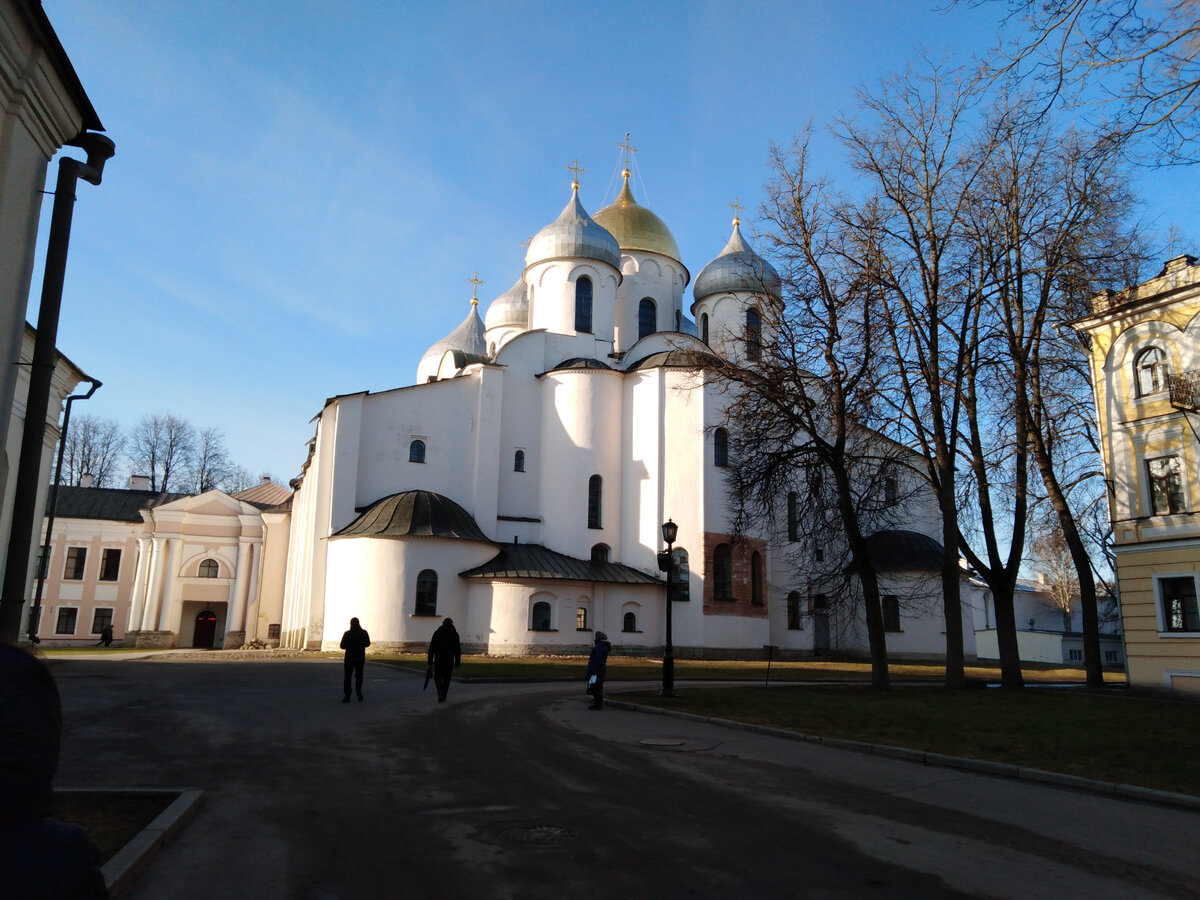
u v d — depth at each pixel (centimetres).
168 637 5112
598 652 1941
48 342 844
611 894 652
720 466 4238
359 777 1059
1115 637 6016
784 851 778
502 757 1222
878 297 2420
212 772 1063
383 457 4122
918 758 1320
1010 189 2466
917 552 4794
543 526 4347
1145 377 2505
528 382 4509
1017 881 718
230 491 7181
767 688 2438
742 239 5175
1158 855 812
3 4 786
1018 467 2527
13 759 289
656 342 4684
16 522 797
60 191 886
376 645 3638
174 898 627
